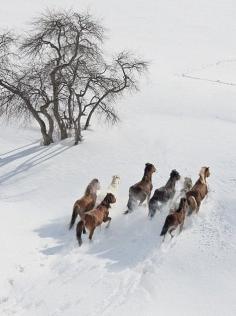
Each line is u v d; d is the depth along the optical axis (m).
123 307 13.49
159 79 56.44
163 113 40.53
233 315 12.92
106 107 35.62
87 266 15.77
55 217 19.92
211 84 56.00
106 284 14.70
